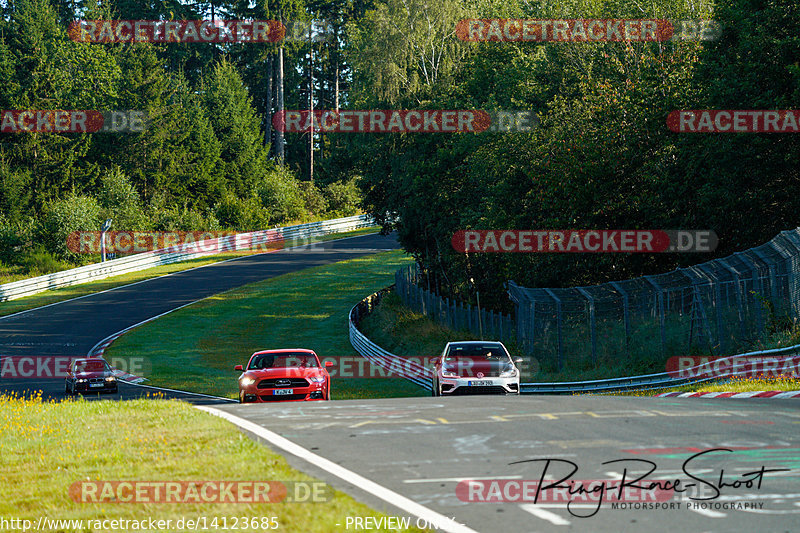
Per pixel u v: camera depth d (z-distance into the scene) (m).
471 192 175.38
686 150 116.44
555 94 162.88
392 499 26.59
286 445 36.56
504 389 72.25
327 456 33.88
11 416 55.19
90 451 37.53
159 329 189.75
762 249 86.56
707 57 119.56
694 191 119.69
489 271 175.88
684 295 98.38
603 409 47.25
